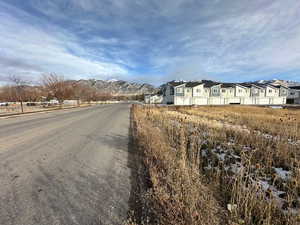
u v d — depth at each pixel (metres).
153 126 7.31
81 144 5.45
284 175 3.00
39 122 10.86
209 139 5.01
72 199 2.38
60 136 6.64
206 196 2.11
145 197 2.30
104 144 5.43
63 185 2.79
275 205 1.98
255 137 4.99
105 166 3.62
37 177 3.10
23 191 2.61
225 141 5.00
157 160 3.37
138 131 6.57
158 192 2.16
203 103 39.19
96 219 1.97
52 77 32.03
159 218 1.88
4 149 4.91
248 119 9.40
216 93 39.75
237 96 40.88
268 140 4.75
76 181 2.94
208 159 3.68
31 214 2.07
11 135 6.86
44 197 2.44
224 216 1.90
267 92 41.94
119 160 3.98
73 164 3.75
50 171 3.37
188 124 7.66
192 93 38.44
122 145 5.30
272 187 2.57
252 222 1.85
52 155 4.37
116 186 2.75
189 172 2.55
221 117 11.18
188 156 3.67
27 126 9.16
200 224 1.63
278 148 4.02
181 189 2.14
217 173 2.80
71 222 1.92
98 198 2.40
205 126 6.99
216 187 2.51
